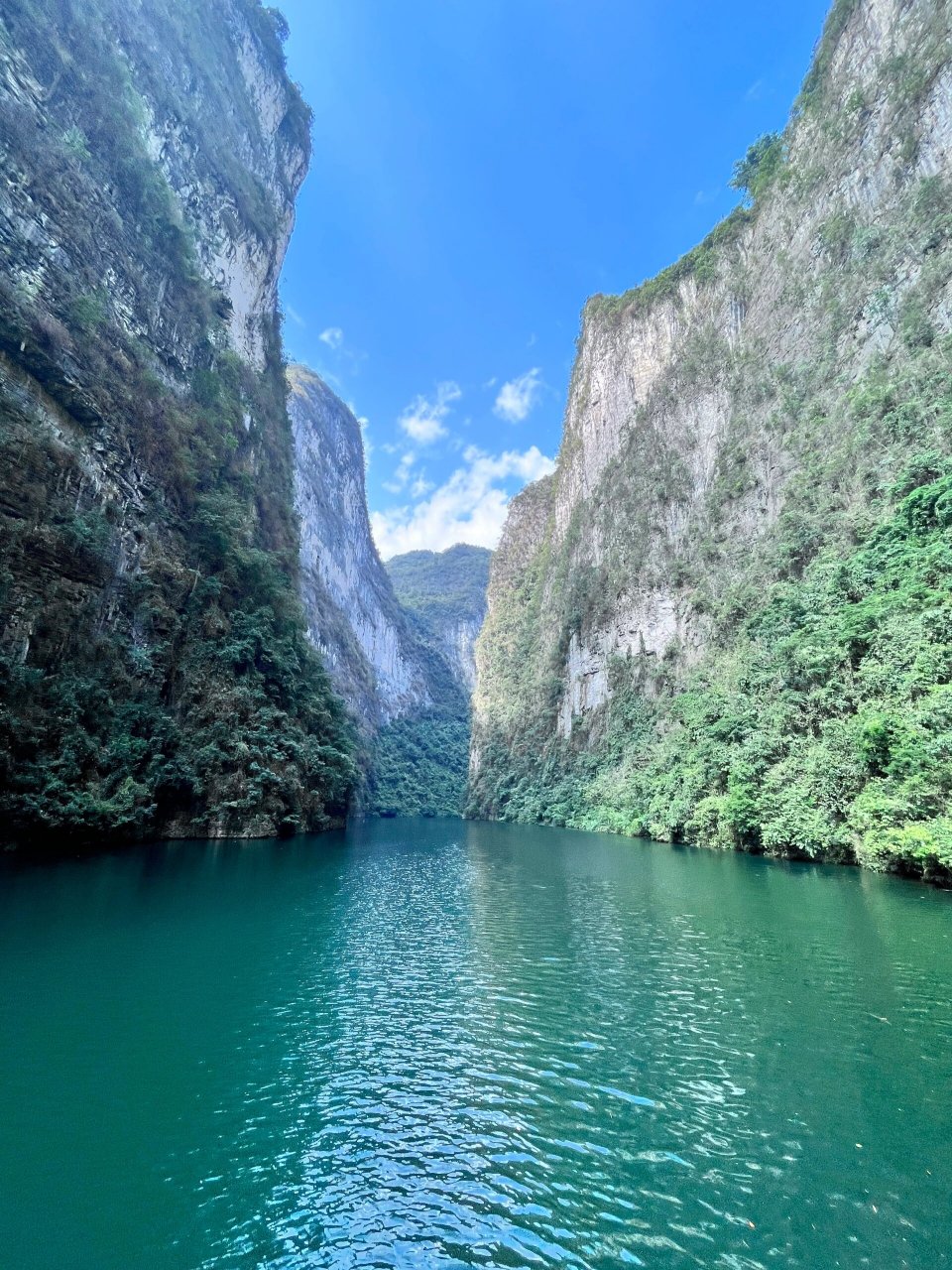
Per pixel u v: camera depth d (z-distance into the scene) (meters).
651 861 23.12
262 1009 8.32
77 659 20.81
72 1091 6.14
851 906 14.02
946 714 15.86
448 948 11.35
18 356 20.02
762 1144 5.45
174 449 27.33
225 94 43.81
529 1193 4.84
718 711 30.27
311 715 33.41
